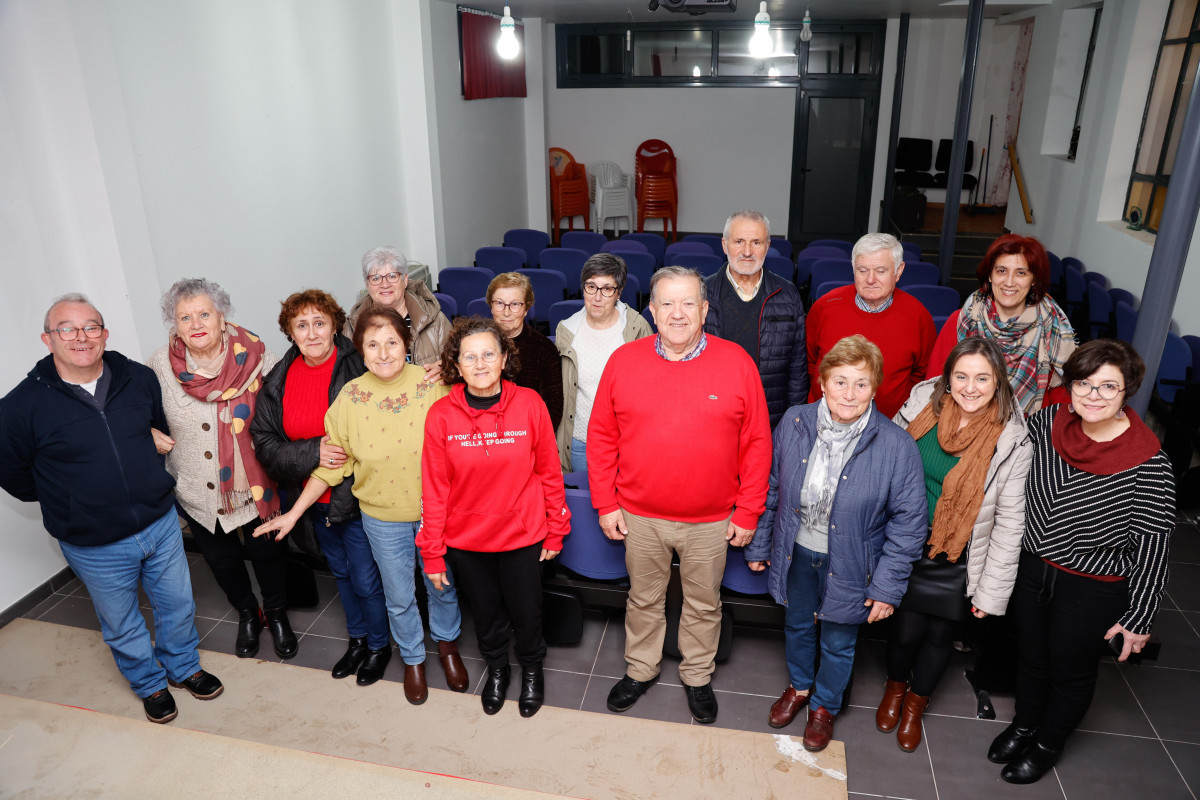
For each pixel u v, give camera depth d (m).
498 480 2.28
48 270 3.21
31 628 3.03
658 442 2.25
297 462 2.45
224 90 4.24
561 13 9.02
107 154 3.30
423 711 2.57
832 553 2.22
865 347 2.07
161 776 2.21
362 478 2.38
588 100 10.95
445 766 2.34
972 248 9.34
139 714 2.59
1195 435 3.80
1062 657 2.17
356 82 5.91
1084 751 2.45
